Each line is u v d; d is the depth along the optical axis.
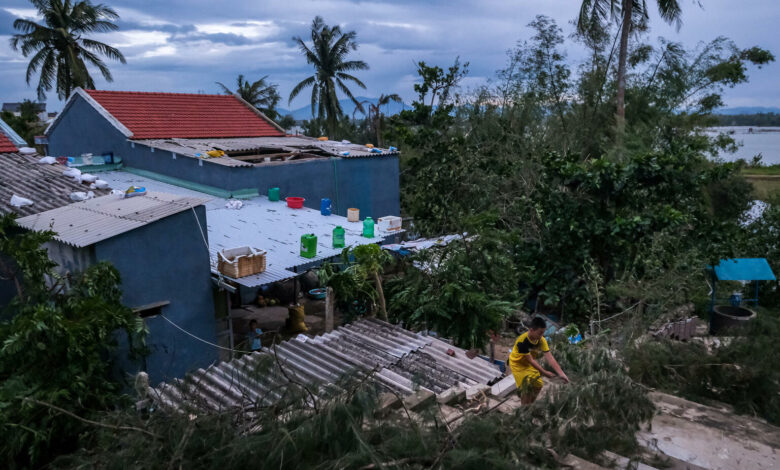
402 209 24.69
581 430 4.62
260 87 48.25
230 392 6.18
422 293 10.73
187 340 10.22
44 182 12.33
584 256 14.35
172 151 18.36
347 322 11.87
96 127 21.23
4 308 9.78
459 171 21.23
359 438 3.78
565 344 7.04
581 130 24.66
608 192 14.51
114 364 8.72
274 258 12.30
